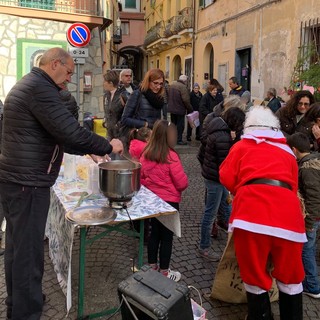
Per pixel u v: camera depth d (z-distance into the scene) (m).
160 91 4.40
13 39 9.04
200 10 16.11
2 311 2.95
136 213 2.78
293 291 2.52
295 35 9.09
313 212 2.95
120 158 3.83
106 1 14.65
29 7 9.07
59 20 9.27
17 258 2.57
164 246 3.29
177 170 3.28
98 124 7.50
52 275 3.45
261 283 2.47
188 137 10.75
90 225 2.55
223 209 4.32
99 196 3.13
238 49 12.34
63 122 2.44
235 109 3.57
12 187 2.54
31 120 2.47
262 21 10.70
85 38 7.97
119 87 5.75
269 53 10.35
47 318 2.86
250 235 2.45
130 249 4.02
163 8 22.83
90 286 3.29
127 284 2.19
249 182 2.54
